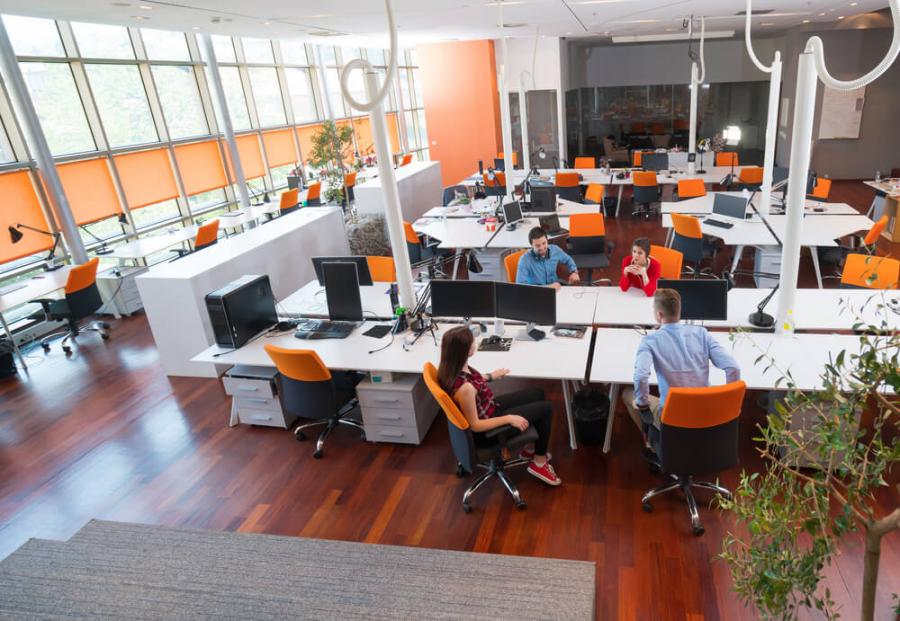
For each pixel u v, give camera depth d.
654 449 3.36
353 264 4.45
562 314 4.48
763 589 1.55
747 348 3.76
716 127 15.41
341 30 7.30
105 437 4.78
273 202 10.59
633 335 4.09
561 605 2.49
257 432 4.66
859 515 1.45
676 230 6.56
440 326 4.60
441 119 13.37
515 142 13.61
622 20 8.44
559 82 12.84
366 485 3.89
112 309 7.53
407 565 2.82
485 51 12.60
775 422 1.60
